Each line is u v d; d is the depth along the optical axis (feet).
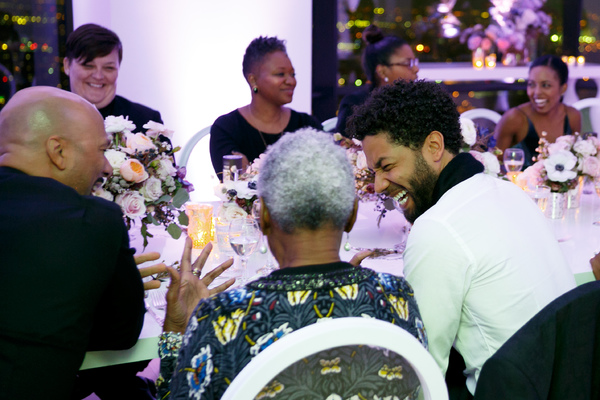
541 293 4.85
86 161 5.28
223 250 6.81
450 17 16.43
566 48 17.28
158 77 13.30
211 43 13.35
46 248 4.42
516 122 12.33
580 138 8.59
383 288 3.90
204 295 5.12
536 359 3.60
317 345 3.33
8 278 4.34
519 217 5.02
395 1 16.01
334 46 15.26
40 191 4.71
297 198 3.66
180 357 3.74
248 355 3.51
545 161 8.28
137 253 6.96
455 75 16.22
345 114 11.07
